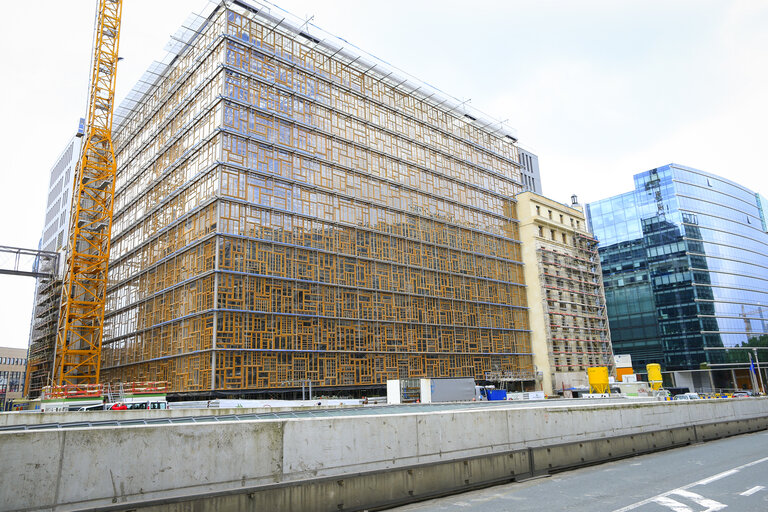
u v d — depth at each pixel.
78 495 7.70
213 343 47.31
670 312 113.38
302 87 60.41
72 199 72.25
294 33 61.09
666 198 118.38
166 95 65.06
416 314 65.62
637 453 17.67
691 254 113.50
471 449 12.79
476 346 72.44
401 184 67.94
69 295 61.66
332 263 58.16
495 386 73.12
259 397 49.75
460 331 70.88
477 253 76.44
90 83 67.31
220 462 9.03
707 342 108.31
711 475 13.26
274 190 55.00
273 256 53.25
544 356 79.75
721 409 24.22
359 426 10.92
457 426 12.70
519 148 111.19
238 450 9.27
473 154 81.94
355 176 63.16
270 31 58.94
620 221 125.44
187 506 8.23
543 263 84.44
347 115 64.00
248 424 9.48
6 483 7.18
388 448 11.23
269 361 50.59
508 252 83.00
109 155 67.12
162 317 56.81
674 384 111.19
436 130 76.31
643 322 117.31
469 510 10.24
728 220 123.50
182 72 62.38
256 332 50.22
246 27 56.84
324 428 10.41
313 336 54.44
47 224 98.94
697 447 19.77
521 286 83.19
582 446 15.71
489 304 76.25
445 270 70.94
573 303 87.88
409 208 68.69
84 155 64.56
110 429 8.19
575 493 11.53
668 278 114.81
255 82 56.12
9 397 139.62
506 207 85.69
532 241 84.50
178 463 8.63
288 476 9.71
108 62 67.62
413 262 67.19
